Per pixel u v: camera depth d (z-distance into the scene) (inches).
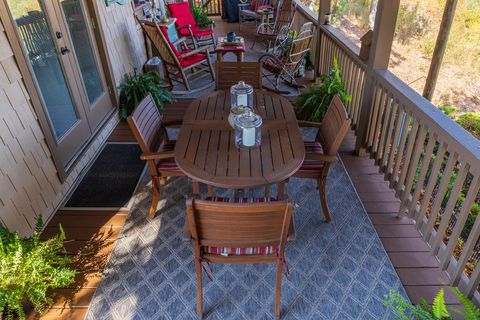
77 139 126.9
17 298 67.9
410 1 138.3
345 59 151.2
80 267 86.2
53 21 114.1
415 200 92.4
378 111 114.9
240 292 79.4
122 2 177.0
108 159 132.0
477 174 66.4
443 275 82.4
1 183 85.3
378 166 119.4
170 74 204.7
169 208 105.7
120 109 162.7
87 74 139.7
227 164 77.2
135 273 84.6
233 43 191.5
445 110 105.0
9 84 89.4
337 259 87.4
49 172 104.7
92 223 100.7
